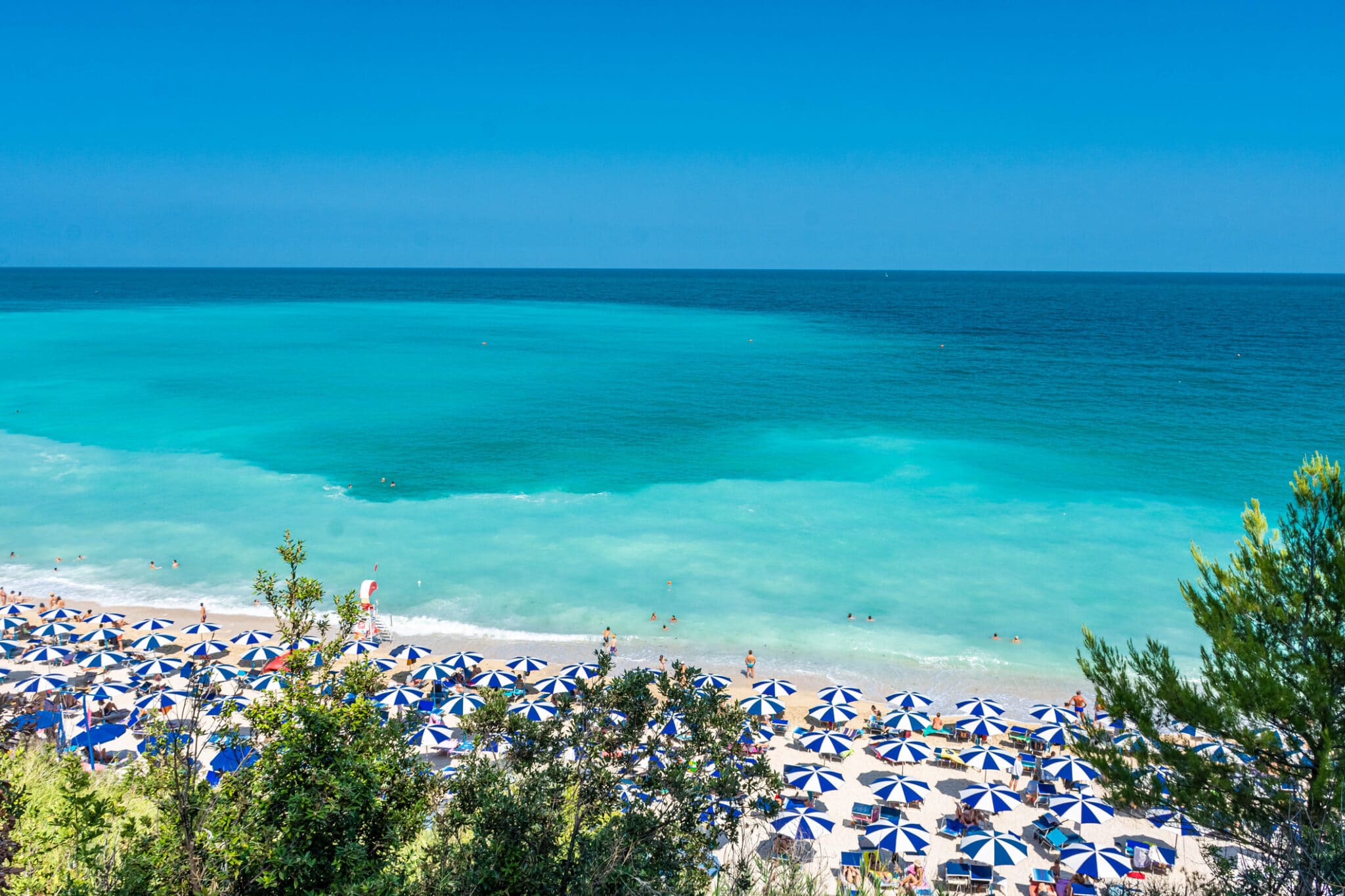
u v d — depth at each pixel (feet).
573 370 309.83
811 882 34.94
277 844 26.76
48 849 30.81
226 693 86.02
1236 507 154.30
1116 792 40.50
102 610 113.19
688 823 29.94
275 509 151.53
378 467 177.78
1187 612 114.42
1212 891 36.37
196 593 118.52
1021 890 66.74
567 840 30.07
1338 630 37.70
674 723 42.98
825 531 142.92
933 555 133.18
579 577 124.57
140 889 27.04
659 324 512.63
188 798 27.73
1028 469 177.78
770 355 356.59
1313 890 31.22
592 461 183.01
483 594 118.93
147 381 272.92
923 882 65.26
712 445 197.47
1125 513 151.84
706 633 109.29
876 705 94.68
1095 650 43.37
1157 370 312.71
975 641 107.76
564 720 32.14
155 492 159.84
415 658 97.25
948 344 401.70
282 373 294.05
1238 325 515.91
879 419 224.74
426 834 37.40
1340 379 290.35
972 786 74.13
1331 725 36.11
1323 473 39.60
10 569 125.49
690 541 138.41
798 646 106.52
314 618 32.12
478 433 207.92
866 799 77.71
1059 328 491.31
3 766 36.35
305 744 27.96
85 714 79.46
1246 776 38.11
